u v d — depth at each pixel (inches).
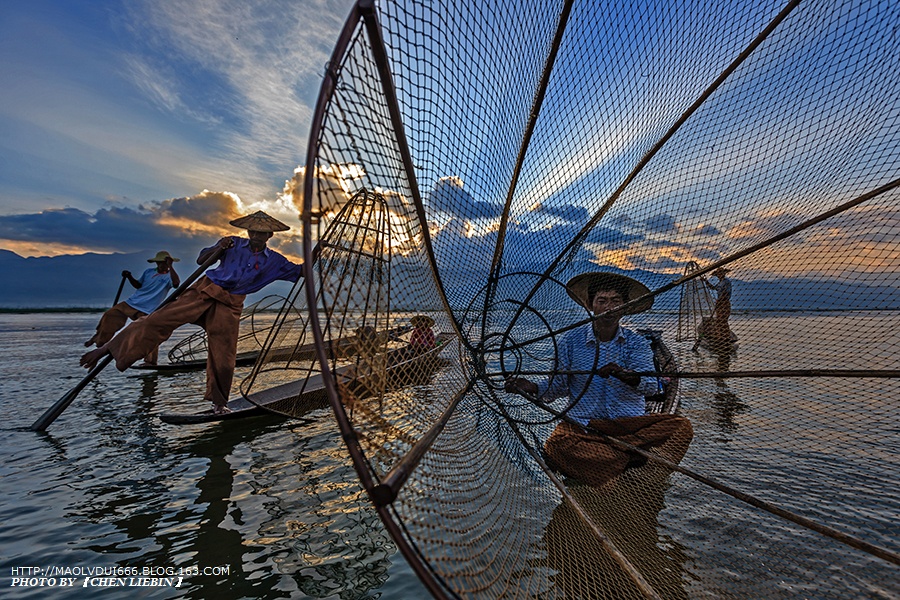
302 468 176.1
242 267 241.1
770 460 151.9
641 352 168.1
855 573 98.5
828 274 141.7
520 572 95.8
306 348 344.5
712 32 140.9
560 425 160.2
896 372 124.9
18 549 120.9
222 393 238.7
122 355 220.5
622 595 92.4
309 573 109.7
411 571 110.0
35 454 195.0
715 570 100.3
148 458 189.2
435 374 139.9
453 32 105.1
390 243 113.2
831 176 136.6
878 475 140.3
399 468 66.8
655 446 149.6
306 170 65.5
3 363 456.1
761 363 149.5
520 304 176.9
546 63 134.8
